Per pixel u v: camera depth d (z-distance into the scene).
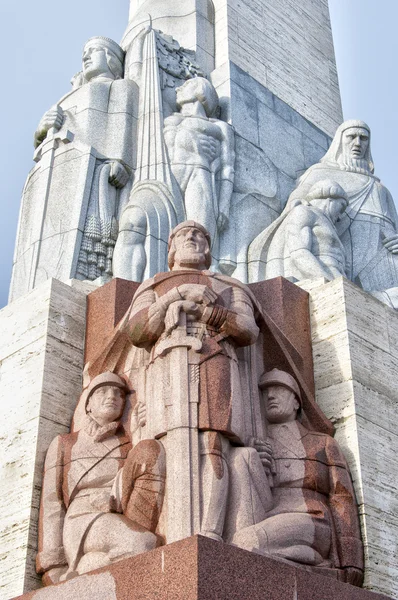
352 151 11.17
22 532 6.75
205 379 6.61
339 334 7.84
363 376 7.67
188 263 7.54
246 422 6.79
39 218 9.74
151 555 5.64
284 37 13.02
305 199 10.26
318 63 13.41
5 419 7.51
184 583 5.39
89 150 9.93
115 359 7.36
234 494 6.30
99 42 11.27
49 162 10.11
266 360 7.37
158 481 6.27
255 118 11.38
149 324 6.90
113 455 6.81
